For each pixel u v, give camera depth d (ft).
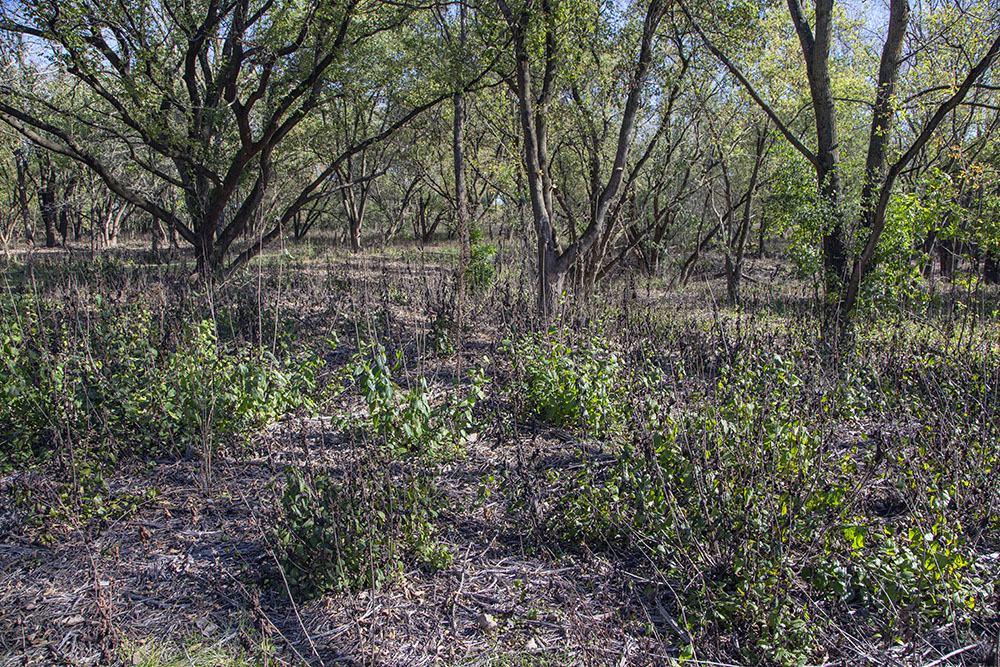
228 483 15.65
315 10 39.55
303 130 59.62
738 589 10.97
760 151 51.44
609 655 10.50
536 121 36.29
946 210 29.58
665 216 57.93
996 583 11.74
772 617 10.17
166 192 71.15
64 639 10.86
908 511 12.79
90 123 41.24
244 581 12.17
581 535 13.44
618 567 12.67
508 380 19.11
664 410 14.26
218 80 45.32
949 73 43.45
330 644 10.78
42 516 13.61
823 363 20.10
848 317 27.61
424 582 12.32
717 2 37.24
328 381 21.52
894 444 14.56
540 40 32.76
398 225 107.14
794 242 33.06
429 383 23.04
